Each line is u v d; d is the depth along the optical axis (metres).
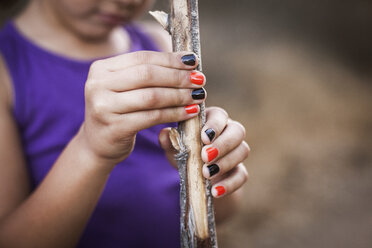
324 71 3.07
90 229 0.70
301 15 3.65
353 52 3.37
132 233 0.72
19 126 0.69
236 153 0.55
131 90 0.50
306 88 2.79
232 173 0.57
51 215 0.57
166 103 0.50
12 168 0.65
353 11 3.57
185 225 0.54
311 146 2.29
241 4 3.77
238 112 2.50
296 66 3.03
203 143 0.53
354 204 1.89
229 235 1.69
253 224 1.75
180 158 0.53
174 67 0.50
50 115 0.69
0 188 0.64
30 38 0.70
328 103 2.70
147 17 2.29
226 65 2.93
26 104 0.68
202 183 0.54
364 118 2.57
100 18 0.68
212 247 0.54
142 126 0.51
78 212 0.58
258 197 1.90
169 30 0.52
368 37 3.40
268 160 2.14
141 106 0.50
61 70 0.70
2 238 0.59
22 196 0.66
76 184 0.56
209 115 0.56
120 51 0.76
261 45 3.29
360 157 2.22
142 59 0.50
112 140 0.52
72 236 0.60
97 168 0.55
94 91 0.51
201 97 0.51
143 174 0.73
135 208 0.72
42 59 0.69
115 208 0.71
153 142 0.75
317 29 3.55
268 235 1.69
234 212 0.80
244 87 2.72
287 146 2.27
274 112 2.53
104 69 0.51
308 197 1.93
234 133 0.55
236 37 3.35
